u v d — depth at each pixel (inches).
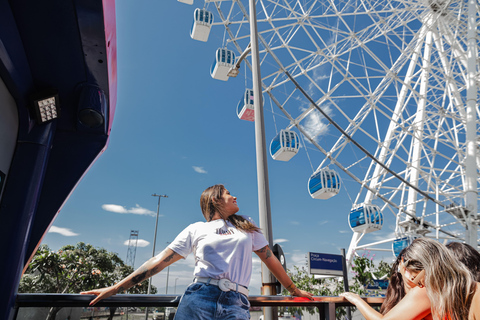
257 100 227.8
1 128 71.6
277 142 622.8
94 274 918.4
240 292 65.9
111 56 79.0
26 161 77.5
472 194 732.7
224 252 67.3
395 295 77.9
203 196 77.5
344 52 757.3
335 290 537.0
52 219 82.9
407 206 871.7
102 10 64.0
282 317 87.7
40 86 80.0
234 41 704.4
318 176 757.3
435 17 828.6
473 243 708.7
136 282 71.6
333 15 755.4
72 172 86.7
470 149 751.1
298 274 586.6
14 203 73.8
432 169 858.8
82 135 89.4
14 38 67.2
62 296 72.0
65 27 67.5
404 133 856.9
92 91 83.2
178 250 71.9
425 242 68.6
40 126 80.8
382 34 794.2
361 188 856.3
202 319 61.4
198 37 673.0
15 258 71.0
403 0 798.5
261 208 196.1
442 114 845.8
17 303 71.4
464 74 844.0
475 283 61.1
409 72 859.4
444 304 61.2
